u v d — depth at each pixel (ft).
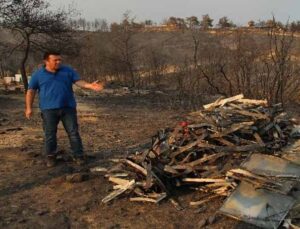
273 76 48.49
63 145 30.32
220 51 59.06
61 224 17.97
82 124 39.83
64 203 20.04
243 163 19.94
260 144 21.27
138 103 60.39
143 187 20.38
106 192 21.07
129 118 43.98
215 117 23.16
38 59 91.20
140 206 19.45
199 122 23.17
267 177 18.75
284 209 17.58
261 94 48.11
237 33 55.98
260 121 22.93
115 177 21.85
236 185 19.24
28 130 36.81
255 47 52.16
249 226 17.19
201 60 61.31
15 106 57.11
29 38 79.20
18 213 19.03
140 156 22.25
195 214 18.53
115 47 103.24
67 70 24.84
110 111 51.08
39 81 24.57
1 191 21.53
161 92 73.31
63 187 21.91
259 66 50.65
